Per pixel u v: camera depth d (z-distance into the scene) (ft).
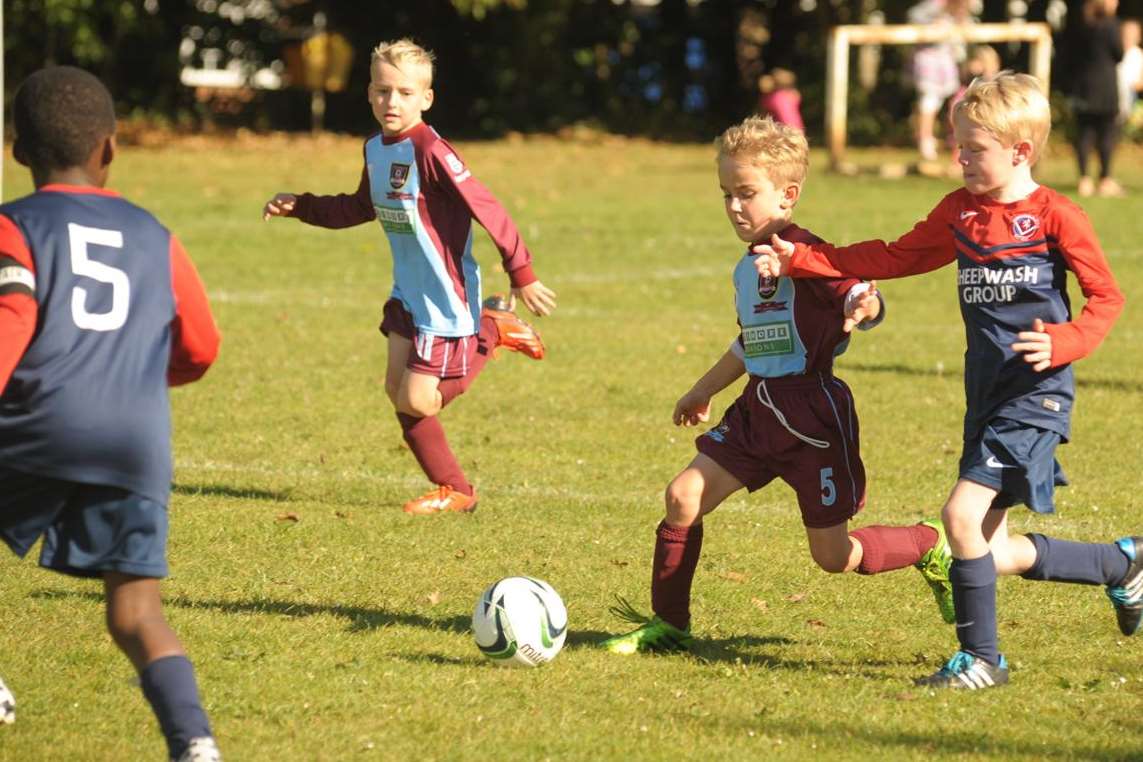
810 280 39.55
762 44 273.54
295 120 251.39
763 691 38.40
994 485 38.06
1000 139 37.37
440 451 56.54
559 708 36.88
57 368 29.78
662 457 66.18
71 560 30.58
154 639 30.48
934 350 92.38
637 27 268.21
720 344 93.56
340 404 75.05
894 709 37.11
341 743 34.35
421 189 53.26
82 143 31.27
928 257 39.29
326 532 53.47
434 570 49.49
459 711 36.52
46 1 211.82
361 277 117.08
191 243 131.03
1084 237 37.32
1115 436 70.49
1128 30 171.63
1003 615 45.73
